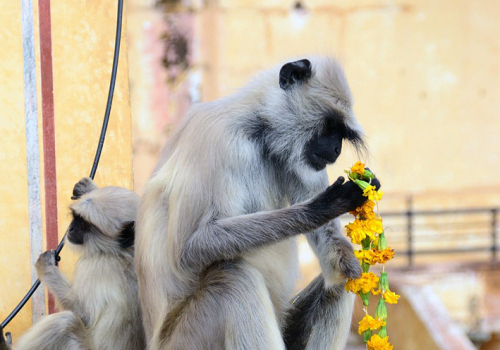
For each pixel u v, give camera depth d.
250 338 4.41
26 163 6.07
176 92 16.36
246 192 4.68
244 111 4.77
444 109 16.80
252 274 4.54
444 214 16.44
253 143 4.75
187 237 4.50
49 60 6.16
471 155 16.84
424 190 16.72
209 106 4.84
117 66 6.13
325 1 16.48
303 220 4.45
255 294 4.48
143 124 16.30
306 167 4.86
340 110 4.84
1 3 6.05
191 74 16.36
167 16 16.30
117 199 5.35
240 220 4.46
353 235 4.39
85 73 6.26
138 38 16.25
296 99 4.85
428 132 16.77
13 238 6.02
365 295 4.49
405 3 16.61
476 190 16.75
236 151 4.61
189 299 4.62
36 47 6.12
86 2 6.28
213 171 4.52
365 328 4.36
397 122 16.70
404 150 16.72
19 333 5.96
